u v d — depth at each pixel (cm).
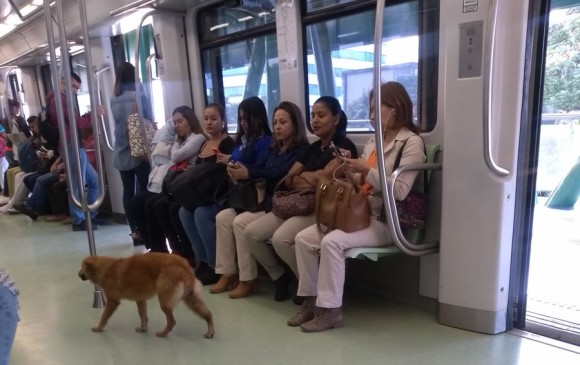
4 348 179
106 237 528
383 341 250
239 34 395
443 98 264
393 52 293
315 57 340
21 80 772
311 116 320
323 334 262
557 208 536
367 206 260
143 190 474
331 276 255
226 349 251
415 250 256
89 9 478
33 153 696
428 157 262
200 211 343
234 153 348
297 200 286
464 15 230
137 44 415
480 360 227
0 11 585
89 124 522
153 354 250
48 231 570
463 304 258
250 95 410
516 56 227
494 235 241
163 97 443
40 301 336
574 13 327
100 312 312
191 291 257
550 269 363
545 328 257
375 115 219
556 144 526
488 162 221
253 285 329
